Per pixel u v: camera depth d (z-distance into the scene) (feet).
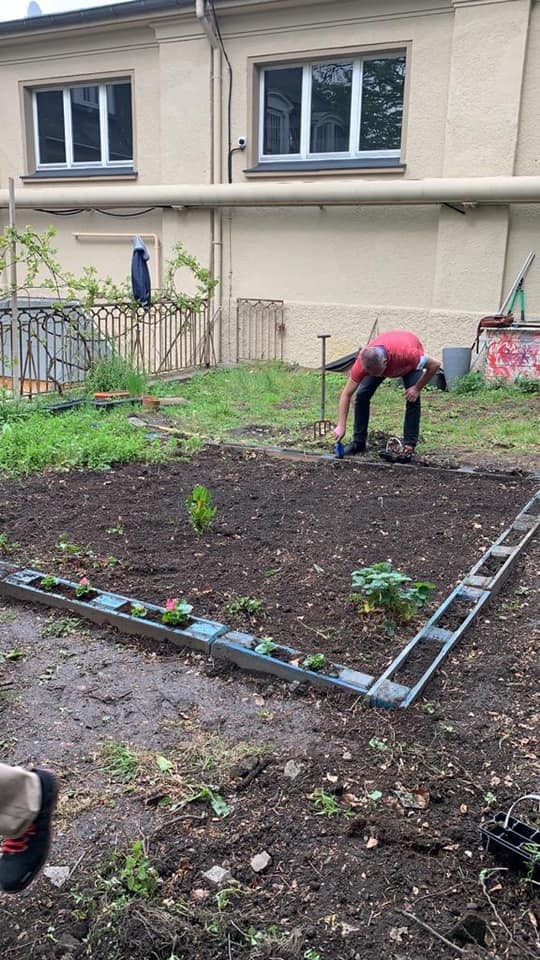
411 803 7.84
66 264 44.19
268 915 6.49
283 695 9.82
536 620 11.96
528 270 33.53
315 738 8.93
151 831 7.47
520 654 10.91
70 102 43.37
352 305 37.37
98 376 29.81
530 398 30.68
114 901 6.63
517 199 32.24
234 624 11.42
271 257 39.01
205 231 39.83
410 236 35.53
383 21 34.37
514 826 7.37
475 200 32.89
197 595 12.44
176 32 38.45
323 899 6.66
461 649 10.99
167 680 10.22
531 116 32.37
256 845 7.28
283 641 10.95
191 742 8.86
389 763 8.46
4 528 15.48
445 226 34.40
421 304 35.94
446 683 10.10
